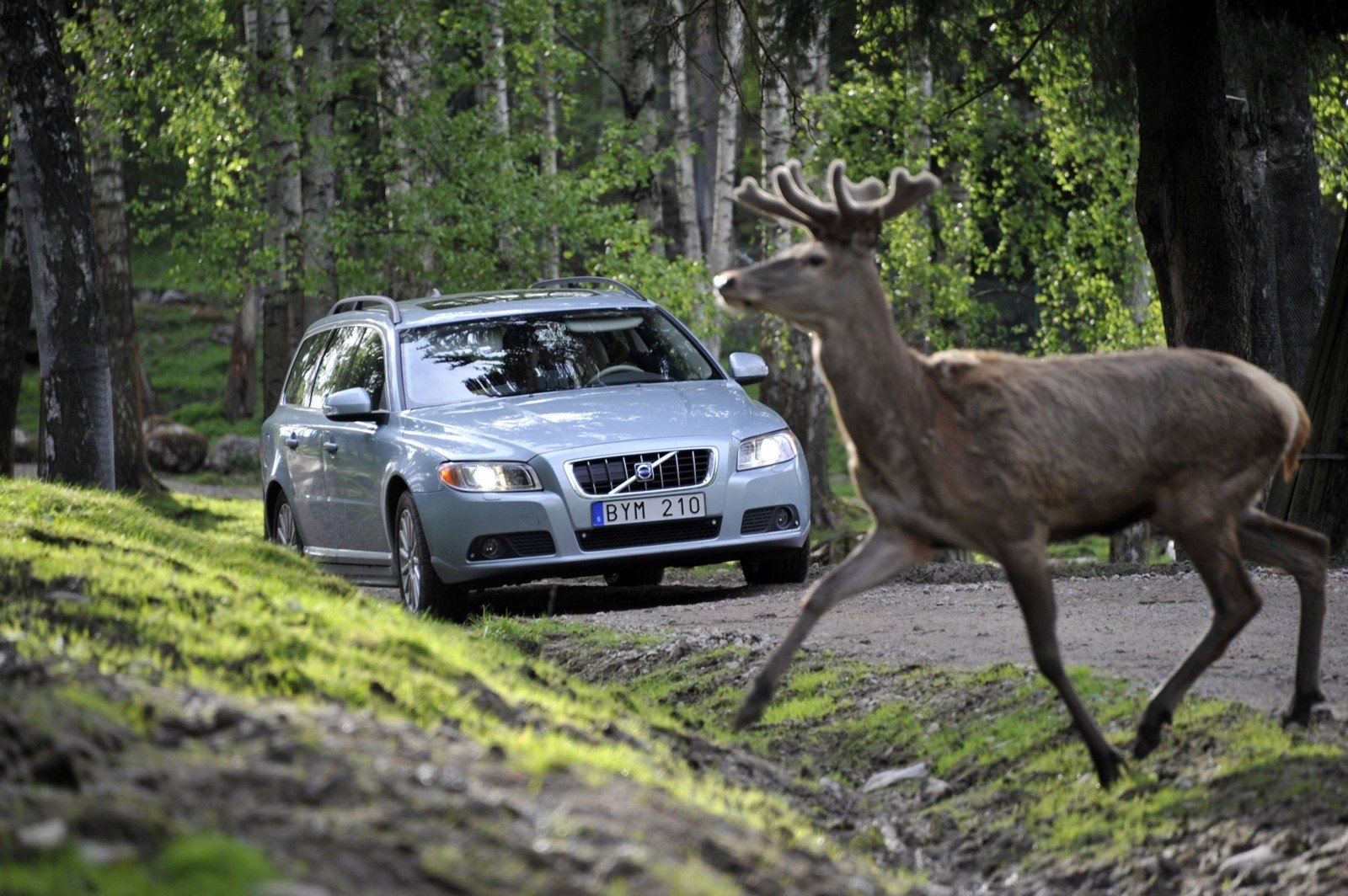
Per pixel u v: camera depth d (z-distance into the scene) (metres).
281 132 30.77
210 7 28.08
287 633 9.08
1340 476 17.42
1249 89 25.70
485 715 8.10
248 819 5.12
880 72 33.47
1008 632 12.27
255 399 67.69
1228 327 18.73
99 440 19.64
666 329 17.12
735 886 5.65
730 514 14.87
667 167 67.88
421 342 16.52
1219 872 6.86
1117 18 22.75
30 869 4.41
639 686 11.95
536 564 14.38
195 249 31.78
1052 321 34.34
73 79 28.66
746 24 22.48
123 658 7.50
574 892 5.05
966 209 32.88
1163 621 12.45
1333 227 53.69
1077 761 8.48
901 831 8.41
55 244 19.34
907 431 7.61
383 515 15.58
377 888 4.76
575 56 32.78
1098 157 32.72
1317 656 8.34
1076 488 7.68
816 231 7.65
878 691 10.69
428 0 31.83
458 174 31.02
